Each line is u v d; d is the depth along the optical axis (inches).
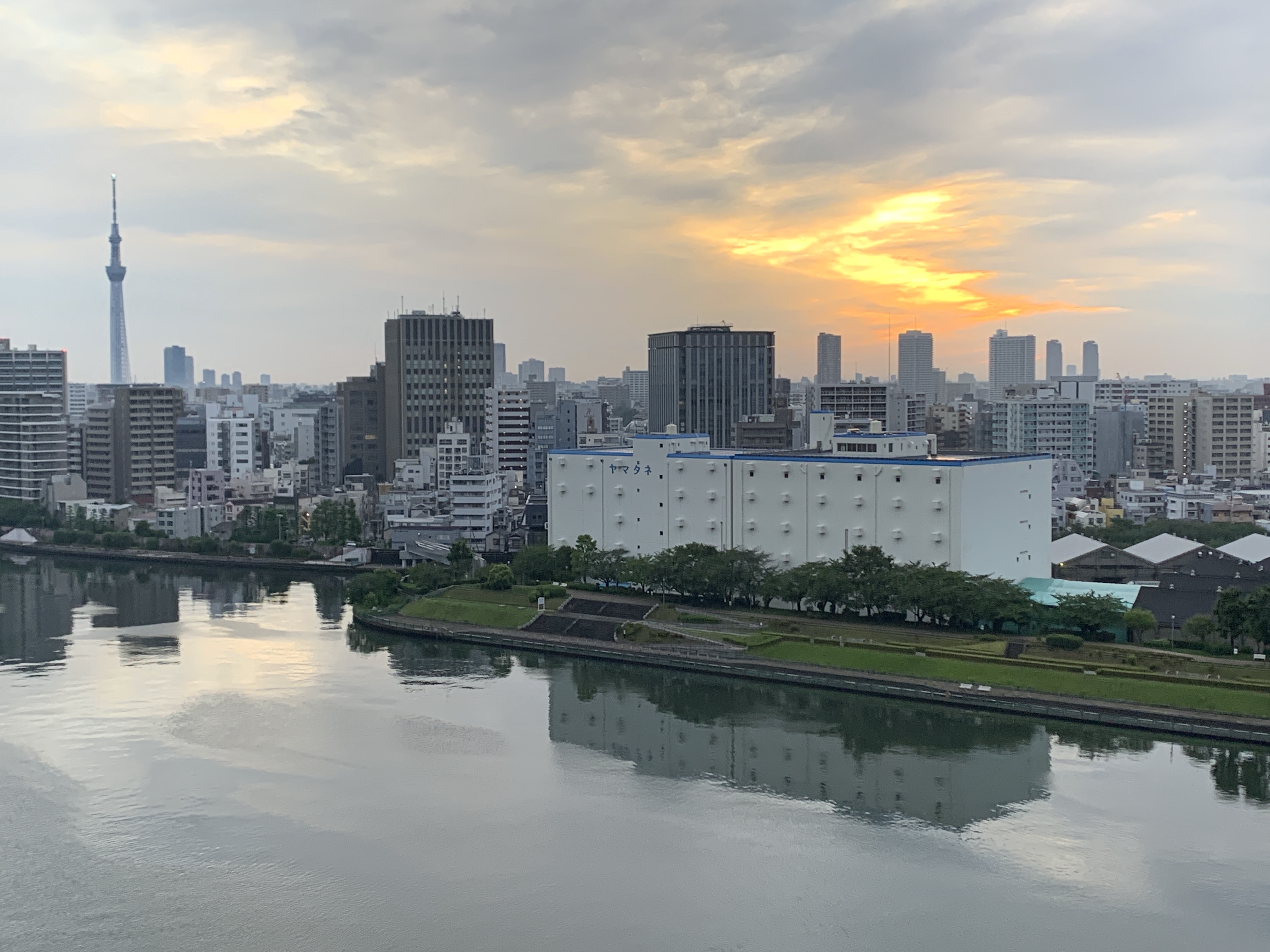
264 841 5979.3
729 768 6983.3
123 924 5167.3
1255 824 6003.9
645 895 5423.2
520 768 7012.8
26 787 6678.2
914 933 5073.8
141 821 6225.4
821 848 5880.9
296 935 5073.8
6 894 5438.0
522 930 5123.0
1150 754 6983.3
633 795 6589.6
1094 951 4921.3
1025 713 7667.3
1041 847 5831.7
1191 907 5251.0
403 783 6776.6
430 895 5428.2
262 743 7460.6
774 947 4977.9
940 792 6525.6
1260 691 7322.8
